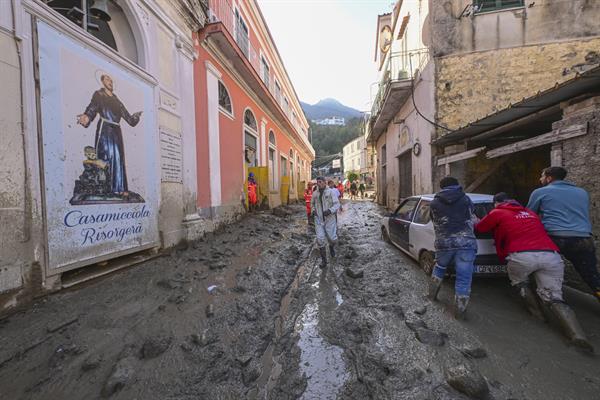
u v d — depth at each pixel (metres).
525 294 3.01
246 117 11.68
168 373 2.24
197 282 4.16
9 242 2.95
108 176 4.24
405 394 2.01
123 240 4.51
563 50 7.76
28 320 2.87
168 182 5.79
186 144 6.48
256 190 12.16
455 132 6.52
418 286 3.98
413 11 9.94
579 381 2.08
